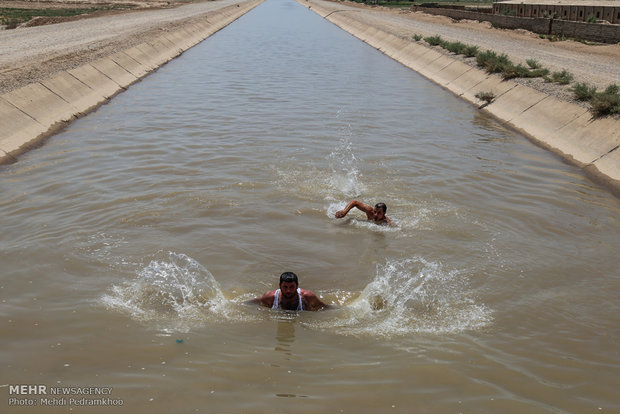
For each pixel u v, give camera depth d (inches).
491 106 858.1
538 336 261.7
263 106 799.7
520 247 360.8
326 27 2635.3
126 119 706.8
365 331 262.5
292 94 908.0
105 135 623.2
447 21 2427.4
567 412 209.5
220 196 432.1
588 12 1699.1
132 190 440.5
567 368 237.5
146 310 272.4
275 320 269.3
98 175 477.7
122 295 285.3
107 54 1077.1
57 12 2669.8
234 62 1311.5
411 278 315.3
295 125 684.7
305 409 205.9
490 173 522.9
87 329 253.8
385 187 467.2
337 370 230.7
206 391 214.4
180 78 1067.9
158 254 332.5
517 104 802.2
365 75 1183.6
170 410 203.2
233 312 274.7
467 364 237.3
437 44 1441.9
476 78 1014.4
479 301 292.7
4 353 233.9
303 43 1845.5
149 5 3508.9
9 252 327.3
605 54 1201.4
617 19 1568.7
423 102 901.8
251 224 383.6
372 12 3346.5
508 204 440.5
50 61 898.7
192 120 698.8
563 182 507.2
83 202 412.8
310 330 261.7
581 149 590.2
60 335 248.4
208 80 1039.6
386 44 1754.4
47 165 508.1
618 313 284.4
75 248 336.2
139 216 388.8
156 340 247.4
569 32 1578.5
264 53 1513.3
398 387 220.2
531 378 229.6
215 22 2509.8
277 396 212.7
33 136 601.0
